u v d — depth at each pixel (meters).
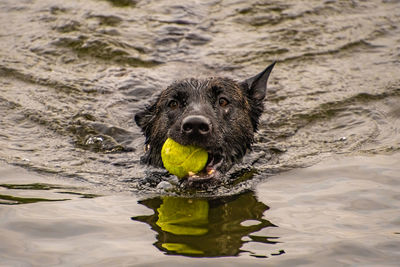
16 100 11.48
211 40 13.97
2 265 5.82
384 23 14.78
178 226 6.89
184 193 8.23
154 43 13.74
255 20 14.86
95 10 15.11
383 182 8.05
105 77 12.45
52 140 10.21
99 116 11.05
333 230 6.61
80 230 6.69
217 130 8.46
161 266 5.80
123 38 13.88
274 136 10.48
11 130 10.41
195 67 12.83
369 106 11.34
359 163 8.89
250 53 13.45
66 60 13.16
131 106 11.45
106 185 8.51
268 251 6.13
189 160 8.00
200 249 6.21
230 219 7.11
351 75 12.61
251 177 8.77
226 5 15.42
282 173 8.81
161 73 12.55
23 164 9.09
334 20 14.93
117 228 6.79
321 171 8.70
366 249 6.09
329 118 11.08
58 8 15.27
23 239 6.42
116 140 10.38
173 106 9.22
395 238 6.31
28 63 12.94
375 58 13.32
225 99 9.26
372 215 6.98
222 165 8.87
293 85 12.27
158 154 9.39
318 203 7.46
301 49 13.70
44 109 11.20
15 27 14.52
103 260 5.93
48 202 7.59
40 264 5.85
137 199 7.93
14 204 7.43
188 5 15.34
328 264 5.80
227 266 5.78
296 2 15.60
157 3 15.45
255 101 10.34
